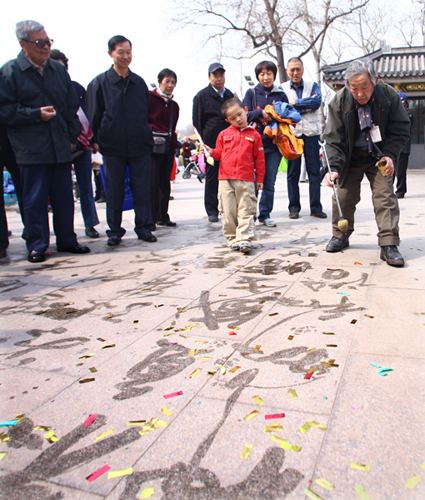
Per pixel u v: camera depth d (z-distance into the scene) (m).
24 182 4.40
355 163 3.77
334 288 3.08
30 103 4.25
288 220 6.06
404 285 3.05
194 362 2.17
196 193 11.73
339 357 2.12
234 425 1.67
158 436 1.64
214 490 1.38
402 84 16.02
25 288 3.57
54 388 2.02
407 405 1.73
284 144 5.30
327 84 17.05
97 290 3.41
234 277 3.51
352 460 1.47
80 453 1.58
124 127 4.95
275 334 2.41
